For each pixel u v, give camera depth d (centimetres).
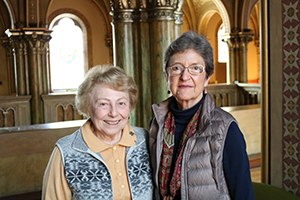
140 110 455
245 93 1179
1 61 1326
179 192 157
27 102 1027
